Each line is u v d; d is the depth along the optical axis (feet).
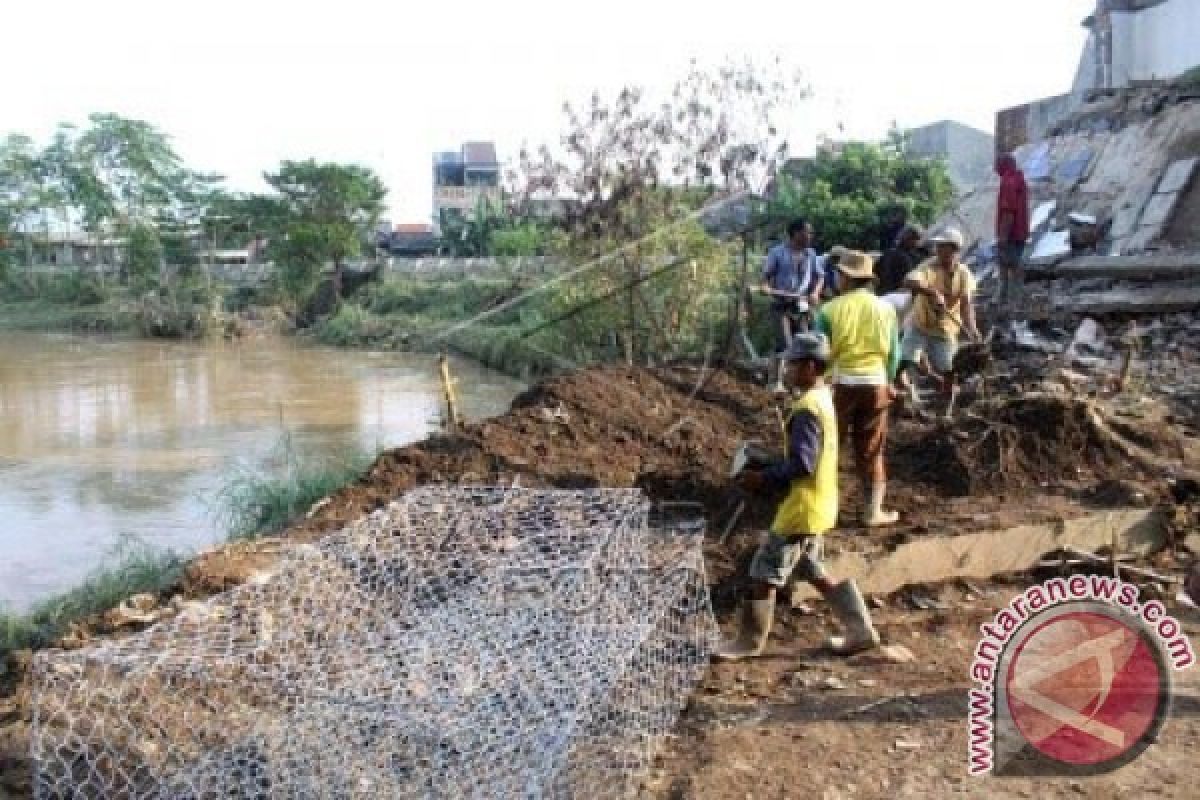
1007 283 47.67
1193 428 32.50
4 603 35.65
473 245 183.11
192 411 77.51
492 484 26.16
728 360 39.83
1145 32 85.10
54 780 13.74
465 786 12.66
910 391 32.81
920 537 22.33
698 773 15.12
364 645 16.14
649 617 17.48
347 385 89.40
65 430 70.18
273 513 40.75
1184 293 44.55
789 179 77.25
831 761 15.40
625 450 29.22
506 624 16.56
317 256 156.76
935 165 82.38
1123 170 56.75
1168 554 23.77
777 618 20.74
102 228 202.39
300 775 13.25
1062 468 26.58
